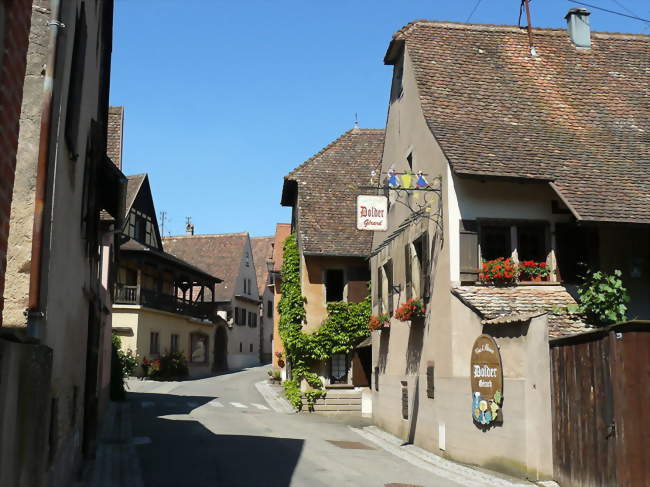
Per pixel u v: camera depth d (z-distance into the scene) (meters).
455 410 12.14
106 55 13.02
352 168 26.19
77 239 8.47
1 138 3.65
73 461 8.68
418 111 14.94
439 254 13.20
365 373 23.28
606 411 8.06
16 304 5.93
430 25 16.64
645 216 11.66
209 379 37.91
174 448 12.63
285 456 11.99
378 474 10.41
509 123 14.12
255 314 59.94
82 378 10.16
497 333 10.80
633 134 14.30
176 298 39.91
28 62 6.26
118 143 22.78
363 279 23.88
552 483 9.38
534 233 12.94
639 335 7.86
